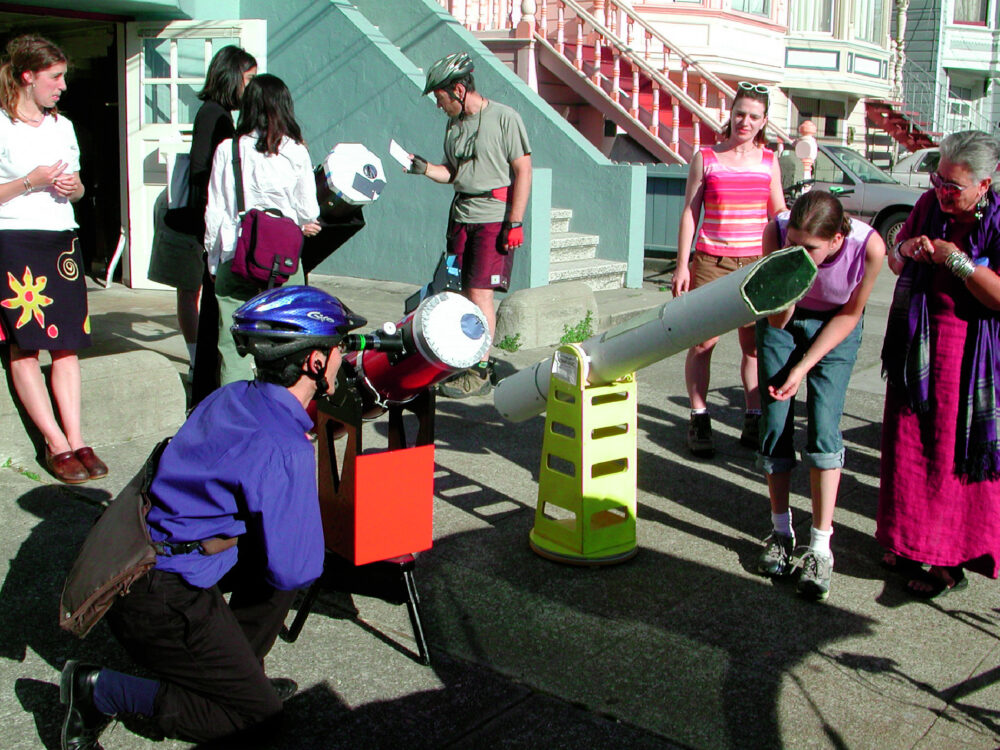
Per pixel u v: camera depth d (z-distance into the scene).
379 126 9.69
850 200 14.38
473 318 2.94
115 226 9.64
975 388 3.52
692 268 5.30
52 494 4.38
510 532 4.21
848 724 2.90
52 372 4.54
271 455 2.46
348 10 9.84
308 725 2.84
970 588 3.84
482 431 5.59
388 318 8.00
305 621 3.40
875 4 20.81
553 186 10.41
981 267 3.35
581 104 13.16
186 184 5.22
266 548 2.49
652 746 2.78
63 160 4.35
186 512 2.48
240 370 4.65
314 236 5.11
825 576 3.64
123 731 2.82
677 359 7.50
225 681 2.58
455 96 5.83
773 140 13.77
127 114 8.68
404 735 2.81
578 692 3.03
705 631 3.42
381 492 3.10
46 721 2.83
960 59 25.08
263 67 8.24
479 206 5.98
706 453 5.25
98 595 2.42
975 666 3.25
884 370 3.71
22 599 3.48
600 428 3.88
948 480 3.58
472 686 3.06
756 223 5.16
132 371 5.11
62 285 4.38
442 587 3.70
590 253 10.12
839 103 21.14
